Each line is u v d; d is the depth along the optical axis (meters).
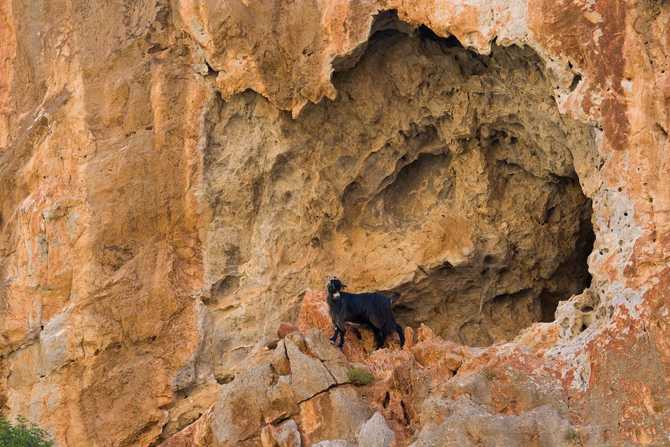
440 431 10.91
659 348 10.61
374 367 12.66
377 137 14.99
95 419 14.65
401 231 15.20
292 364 12.20
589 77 12.12
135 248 14.98
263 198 15.20
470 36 13.08
